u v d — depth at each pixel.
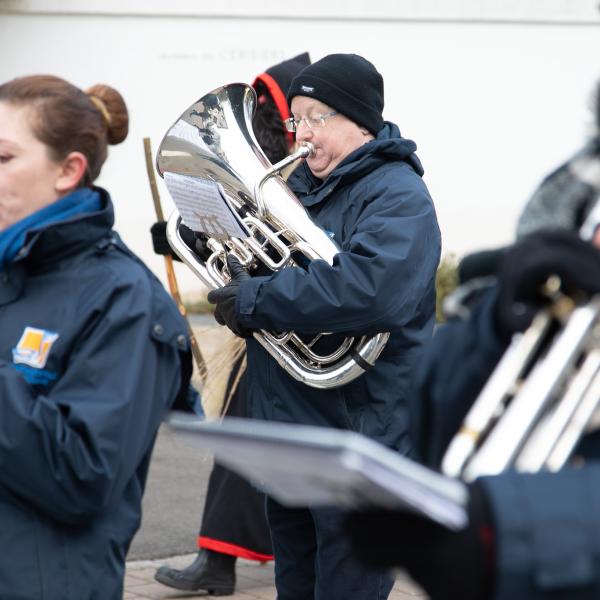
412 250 10.35
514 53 38.69
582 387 4.79
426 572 4.65
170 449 21.69
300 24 36.94
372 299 10.21
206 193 11.25
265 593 14.62
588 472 4.66
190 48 36.16
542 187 5.52
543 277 4.89
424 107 38.34
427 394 5.58
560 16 38.66
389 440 10.70
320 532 10.42
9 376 6.75
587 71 39.06
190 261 12.02
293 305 10.35
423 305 10.80
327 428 10.88
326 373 10.65
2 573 6.84
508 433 4.69
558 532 4.52
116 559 7.22
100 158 7.25
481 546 4.58
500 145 38.97
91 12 35.28
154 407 7.07
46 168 7.02
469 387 5.25
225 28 36.34
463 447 4.84
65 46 35.34
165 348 7.10
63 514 6.84
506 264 4.96
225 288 10.99
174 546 16.38
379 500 4.45
